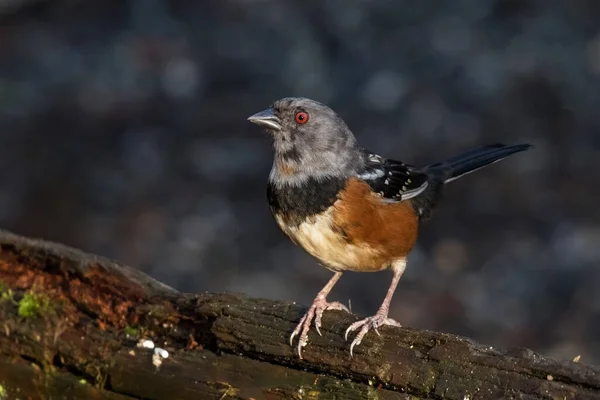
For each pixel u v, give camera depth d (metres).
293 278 13.35
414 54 20.78
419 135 17.41
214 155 17.02
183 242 14.31
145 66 20.55
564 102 18.33
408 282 13.25
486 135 17.30
